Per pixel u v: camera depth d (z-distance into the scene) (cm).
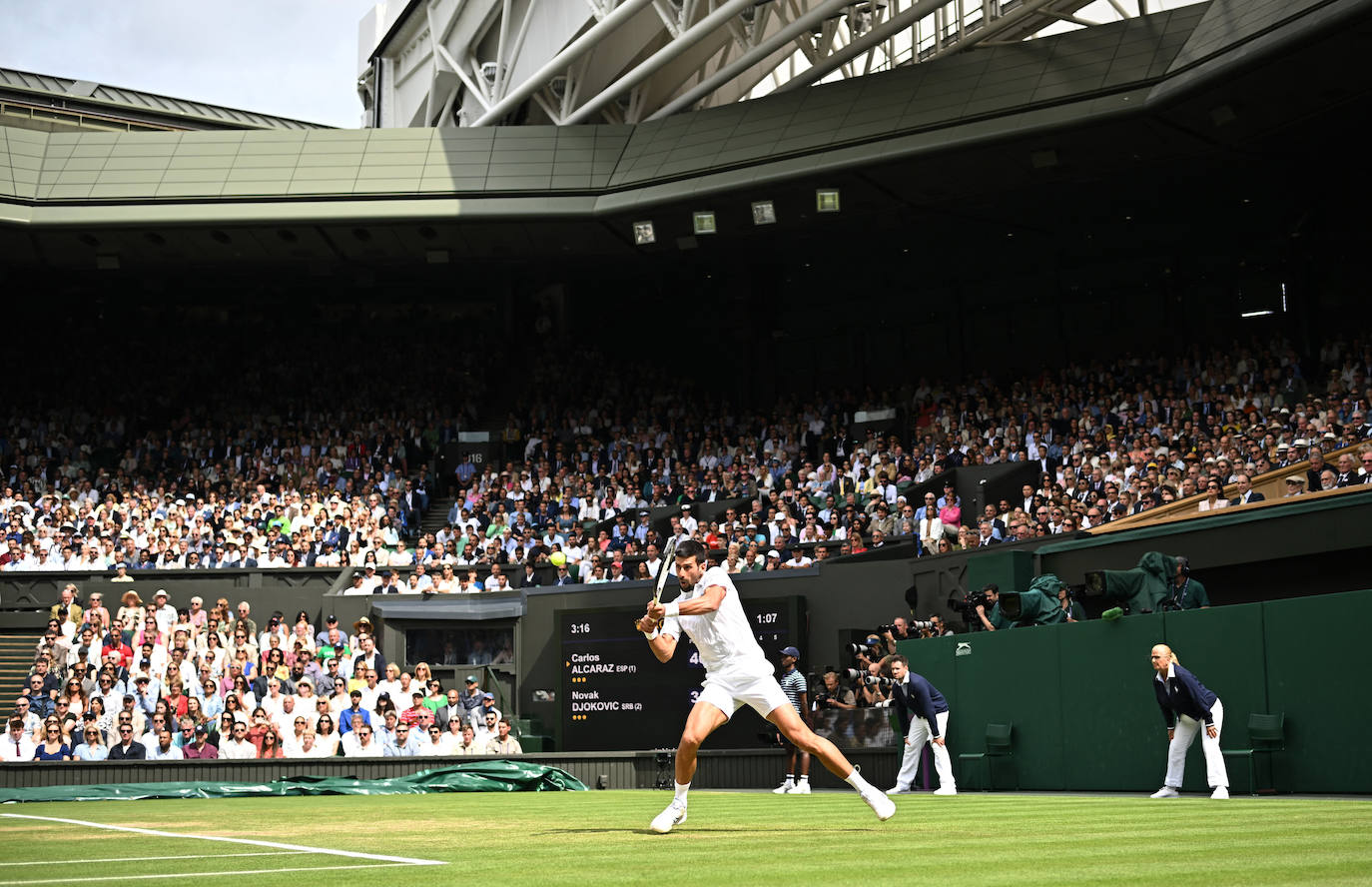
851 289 3666
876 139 2545
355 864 515
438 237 3022
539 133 2942
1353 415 2009
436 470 3225
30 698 1927
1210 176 2719
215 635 2091
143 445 3197
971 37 2755
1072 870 462
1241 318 3041
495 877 458
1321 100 2250
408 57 3762
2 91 4038
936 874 453
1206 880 426
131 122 4253
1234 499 1712
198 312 3816
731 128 2783
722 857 528
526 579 2547
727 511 2562
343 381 3588
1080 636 1305
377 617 2422
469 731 1889
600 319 3831
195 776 1636
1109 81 2312
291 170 2884
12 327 3616
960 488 2475
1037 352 3366
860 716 1591
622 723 2077
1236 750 1136
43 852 593
